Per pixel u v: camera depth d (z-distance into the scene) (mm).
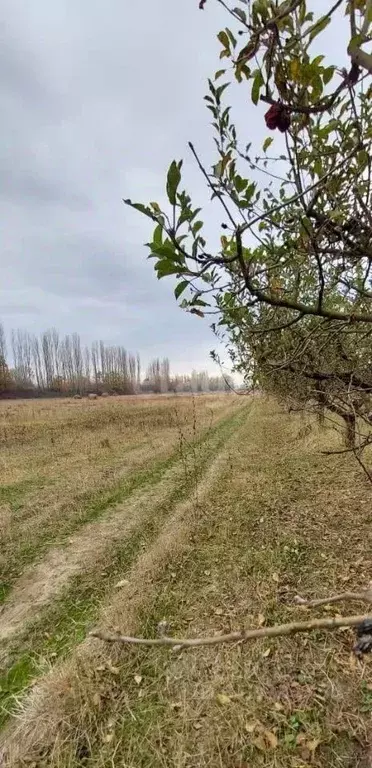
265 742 2084
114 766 2021
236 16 902
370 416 2607
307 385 3730
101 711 2299
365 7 785
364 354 2971
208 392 60438
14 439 11477
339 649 2641
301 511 4992
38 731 2180
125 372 61938
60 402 33406
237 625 2951
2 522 5125
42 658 2727
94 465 8180
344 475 6176
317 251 1113
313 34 868
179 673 2553
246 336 2768
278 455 8227
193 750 2074
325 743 2064
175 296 1021
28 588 3682
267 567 3736
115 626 2932
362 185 1173
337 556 3818
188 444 9789
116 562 4133
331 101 932
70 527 5059
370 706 2225
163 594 3400
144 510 5594
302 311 1154
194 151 1020
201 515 5148
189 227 921
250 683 2447
